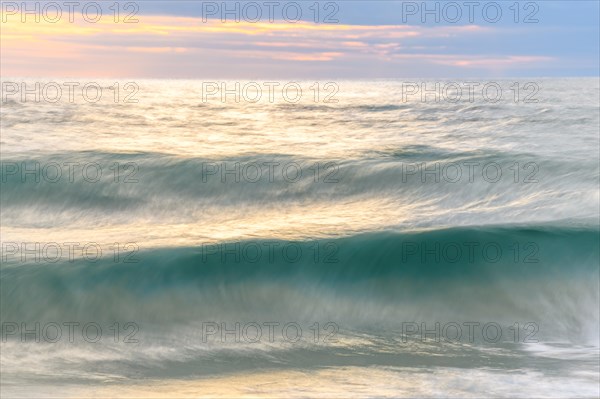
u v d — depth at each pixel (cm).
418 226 1822
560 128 3434
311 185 2303
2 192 2269
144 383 947
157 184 2322
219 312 1311
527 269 1398
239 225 1967
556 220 1662
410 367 1021
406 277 1391
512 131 3362
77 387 920
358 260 1439
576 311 1310
